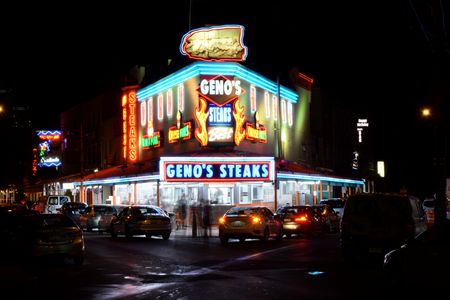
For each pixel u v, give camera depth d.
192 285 13.41
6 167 49.25
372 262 18.28
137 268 16.81
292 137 48.28
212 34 39.84
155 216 28.30
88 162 62.75
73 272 16.25
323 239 28.80
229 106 38.84
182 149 40.84
